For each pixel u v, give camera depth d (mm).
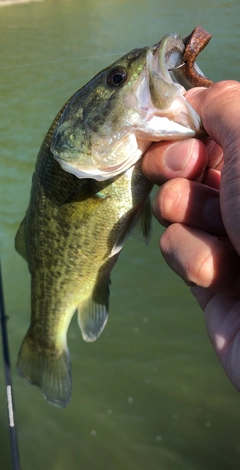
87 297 242
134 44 1242
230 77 929
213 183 202
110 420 380
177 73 182
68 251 227
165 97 171
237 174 139
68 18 1693
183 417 378
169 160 173
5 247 560
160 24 1408
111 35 1370
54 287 244
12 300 492
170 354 429
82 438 368
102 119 188
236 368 155
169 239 167
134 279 506
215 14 1443
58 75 1172
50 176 216
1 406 331
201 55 1081
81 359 430
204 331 448
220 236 169
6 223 601
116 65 187
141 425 374
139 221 215
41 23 1650
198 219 168
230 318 165
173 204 170
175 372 413
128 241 563
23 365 276
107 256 224
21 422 383
